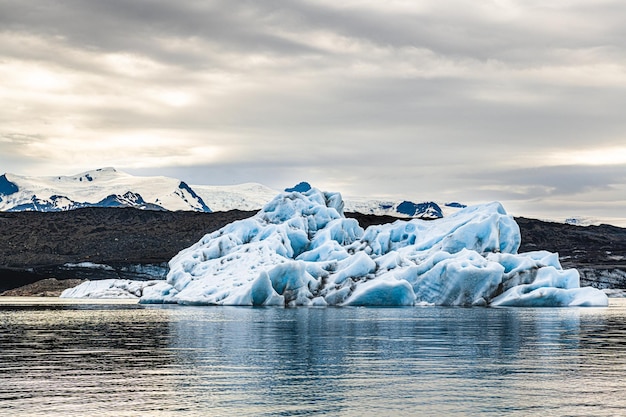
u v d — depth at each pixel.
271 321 64.88
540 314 77.31
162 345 45.84
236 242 103.81
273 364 37.31
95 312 83.12
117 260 192.62
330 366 36.75
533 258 98.56
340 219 108.50
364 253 93.62
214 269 98.12
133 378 32.97
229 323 62.81
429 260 92.62
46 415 25.81
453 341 48.28
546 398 28.97
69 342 48.03
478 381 32.56
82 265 185.38
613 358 40.25
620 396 29.39
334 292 90.06
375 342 47.38
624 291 181.38
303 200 111.88
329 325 60.41
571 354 41.94
